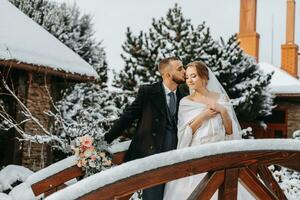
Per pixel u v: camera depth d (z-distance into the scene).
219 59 14.18
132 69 13.70
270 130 19.08
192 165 2.94
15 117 11.09
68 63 11.53
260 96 15.21
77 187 2.61
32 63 10.38
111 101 13.17
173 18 13.88
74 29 18.64
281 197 4.04
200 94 4.20
